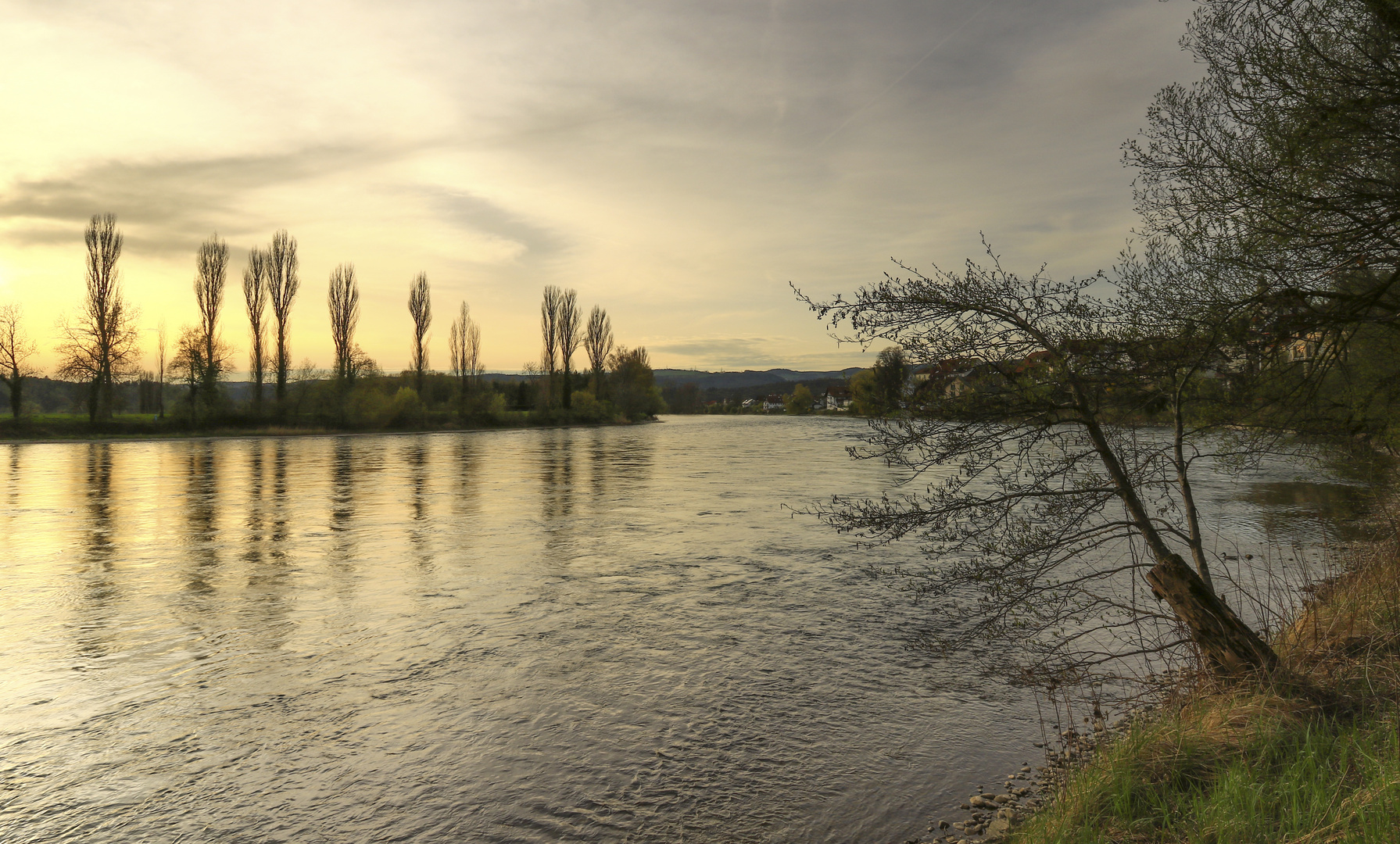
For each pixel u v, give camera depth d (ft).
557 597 35.55
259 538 50.83
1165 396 19.13
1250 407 19.90
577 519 60.08
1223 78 20.56
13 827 15.92
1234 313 18.58
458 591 36.68
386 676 25.05
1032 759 18.80
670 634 29.78
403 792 17.44
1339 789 11.34
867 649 27.86
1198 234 20.27
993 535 19.39
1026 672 21.57
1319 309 19.53
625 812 16.56
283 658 26.78
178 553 45.62
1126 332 17.71
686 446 164.14
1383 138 18.98
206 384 189.26
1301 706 14.97
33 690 23.72
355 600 34.83
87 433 172.76
